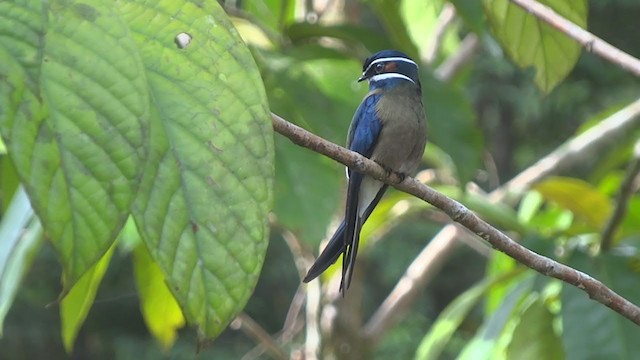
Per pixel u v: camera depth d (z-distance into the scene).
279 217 8.03
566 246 9.59
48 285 30.19
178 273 3.33
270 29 9.68
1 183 8.03
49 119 3.18
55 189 3.09
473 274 34.19
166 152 3.45
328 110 8.41
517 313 10.04
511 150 35.00
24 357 31.81
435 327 10.42
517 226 10.05
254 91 3.57
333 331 12.31
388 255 30.78
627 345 8.30
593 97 33.19
